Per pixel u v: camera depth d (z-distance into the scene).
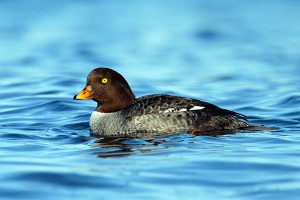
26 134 13.70
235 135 13.13
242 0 44.66
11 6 40.66
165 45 30.73
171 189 9.48
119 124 13.90
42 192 9.38
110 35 33.22
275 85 20.78
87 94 14.41
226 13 39.94
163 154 11.54
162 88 20.33
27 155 11.65
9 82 20.95
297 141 12.48
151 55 27.98
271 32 34.09
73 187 9.62
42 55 27.47
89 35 33.19
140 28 35.34
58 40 31.61
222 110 13.94
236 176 10.05
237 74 23.28
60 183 9.79
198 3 43.50
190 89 20.19
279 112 16.17
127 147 12.32
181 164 10.74
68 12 39.75
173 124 13.60
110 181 9.87
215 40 32.06
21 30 34.25
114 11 40.44
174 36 33.09
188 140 12.75
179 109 13.69
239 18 38.28
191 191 9.38
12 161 11.11
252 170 10.35
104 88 14.38
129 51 29.02
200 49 29.59
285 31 34.34
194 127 13.61
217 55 27.98
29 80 21.27
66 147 12.44
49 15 38.69
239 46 30.27
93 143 12.86
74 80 21.19
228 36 33.03
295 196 9.08
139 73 23.59
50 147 12.42
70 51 28.62
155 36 33.09
